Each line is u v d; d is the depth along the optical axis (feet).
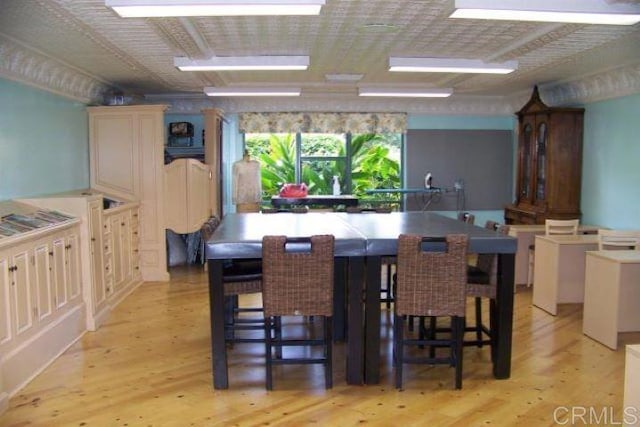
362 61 18.61
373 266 12.05
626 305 14.14
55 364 13.35
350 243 11.85
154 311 17.97
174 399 11.43
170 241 26.09
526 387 11.96
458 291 11.59
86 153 21.30
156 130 21.63
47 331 13.32
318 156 29.19
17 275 11.99
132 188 21.89
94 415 10.69
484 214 29.43
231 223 15.14
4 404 10.81
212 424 10.32
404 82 23.57
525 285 21.42
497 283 12.32
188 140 27.02
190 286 21.45
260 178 26.71
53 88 17.95
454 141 29.07
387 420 10.48
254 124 28.19
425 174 29.04
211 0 10.44
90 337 15.40
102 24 13.10
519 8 11.02
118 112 21.48
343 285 14.98
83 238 15.79
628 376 7.68
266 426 10.24
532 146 23.70
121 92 23.89
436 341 11.94
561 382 12.20
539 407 10.98
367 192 27.71
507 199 29.50
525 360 13.55
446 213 29.12
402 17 13.03
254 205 26.35
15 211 14.34
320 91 26.07
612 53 16.93
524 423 10.32
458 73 20.53
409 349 14.56
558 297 18.16
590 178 22.24
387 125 28.60
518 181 25.00
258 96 26.43
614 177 20.75
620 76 19.74
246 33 14.61
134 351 14.26
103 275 17.21
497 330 12.45
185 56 16.74
